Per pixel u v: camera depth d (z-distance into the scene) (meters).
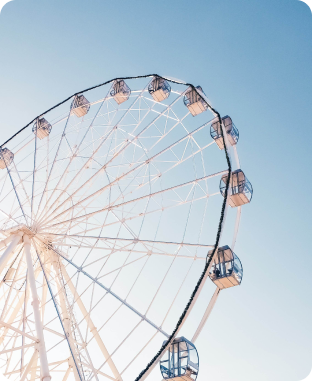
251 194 19.77
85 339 15.99
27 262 16.58
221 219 16.11
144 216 18.70
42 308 18.33
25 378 13.77
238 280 17.62
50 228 19.19
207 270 14.97
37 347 13.19
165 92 22.72
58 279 18.53
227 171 17.66
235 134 21.66
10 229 18.08
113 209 18.62
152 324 16.39
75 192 18.94
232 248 18.95
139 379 13.11
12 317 17.70
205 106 22.00
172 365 15.52
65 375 17.91
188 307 14.12
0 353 12.59
